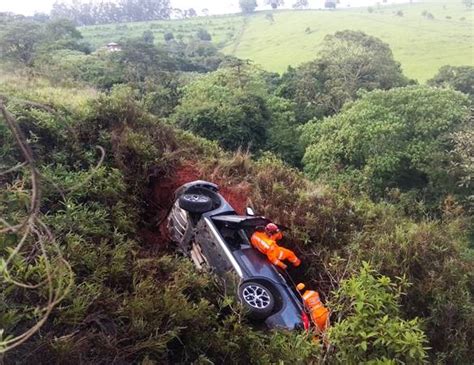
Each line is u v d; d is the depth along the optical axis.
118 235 5.82
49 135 7.29
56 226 5.29
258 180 9.12
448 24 94.06
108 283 4.97
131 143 7.96
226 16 128.50
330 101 27.67
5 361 3.61
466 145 16.80
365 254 6.79
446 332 6.07
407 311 6.23
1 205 4.93
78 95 10.52
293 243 7.25
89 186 6.50
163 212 7.73
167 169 8.30
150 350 4.19
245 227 6.55
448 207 10.88
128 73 26.73
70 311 4.05
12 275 4.07
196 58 51.41
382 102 19.55
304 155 19.45
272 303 5.54
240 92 21.89
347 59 33.09
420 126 18.27
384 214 8.54
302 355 4.65
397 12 114.06
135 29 94.31
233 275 5.79
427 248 6.93
